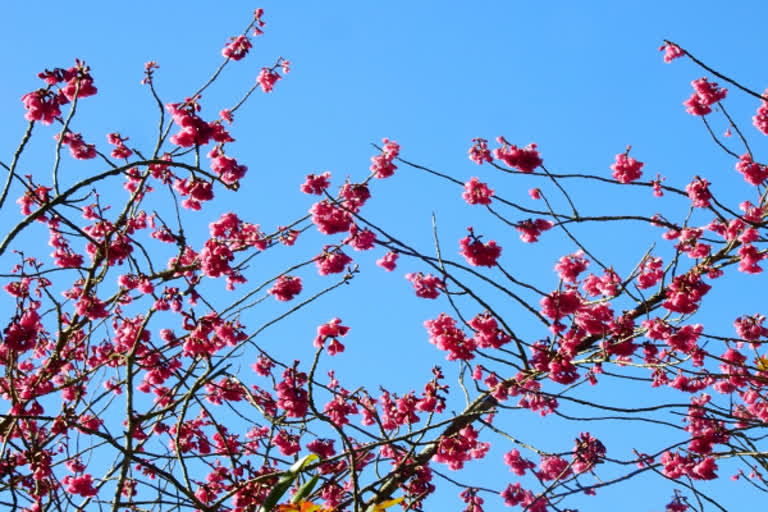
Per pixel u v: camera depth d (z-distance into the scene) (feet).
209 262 24.52
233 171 25.81
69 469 26.32
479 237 23.08
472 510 24.98
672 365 23.15
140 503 20.75
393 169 25.93
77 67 23.00
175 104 23.80
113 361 26.73
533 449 23.12
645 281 26.91
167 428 28.27
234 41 26.81
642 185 25.58
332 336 22.95
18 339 22.88
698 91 26.61
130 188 29.04
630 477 21.29
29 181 27.22
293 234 26.30
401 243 21.44
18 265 27.63
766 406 27.68
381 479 21.59
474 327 23.34
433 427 20.01
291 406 23.07
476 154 24.99
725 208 25.25
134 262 25.55
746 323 27.94
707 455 25.88
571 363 23.27
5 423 23.45
